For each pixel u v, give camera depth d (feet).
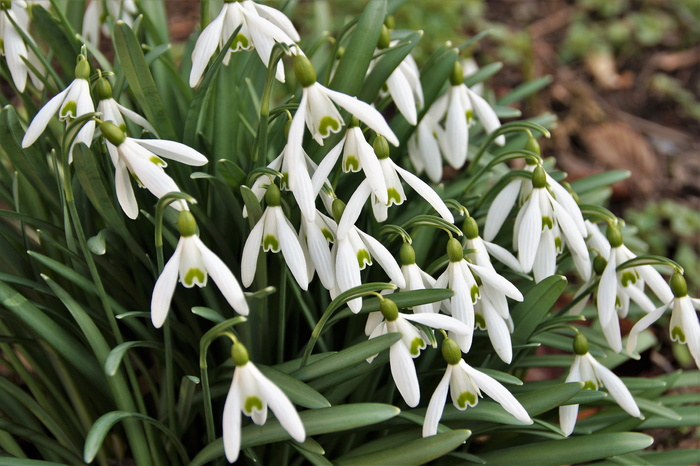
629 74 2.95
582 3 3.21
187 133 1.44
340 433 1.44
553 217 1.38
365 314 1.46
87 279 1.42
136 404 1.47
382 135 1.30
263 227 1.30
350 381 1.41
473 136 1.74
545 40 3.06
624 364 1.95
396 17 2.69
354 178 1.48
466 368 1.29
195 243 1.23
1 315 1.43
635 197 2.46
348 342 1.47
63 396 1.51
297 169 1.27
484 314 1.35
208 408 1.32
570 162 2.58
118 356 1.30
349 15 2.73
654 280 1.40
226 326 1.23
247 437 1.33
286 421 1.19
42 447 1.50
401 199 1.31
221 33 1.35
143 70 1.39
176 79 1.53
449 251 1.32
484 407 1.37
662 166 2.58
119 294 1.48
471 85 1.68
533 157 1.39
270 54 1.32
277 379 1.34
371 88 1.48
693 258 2.24
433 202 1.30
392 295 1.32
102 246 1.32
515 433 1.53
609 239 1.41
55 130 1.53
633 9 3.20
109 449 1.56
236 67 1.54
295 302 1.48
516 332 1.44
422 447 1.33
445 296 1.30
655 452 1.54
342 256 1.30
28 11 1.50
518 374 1.66
